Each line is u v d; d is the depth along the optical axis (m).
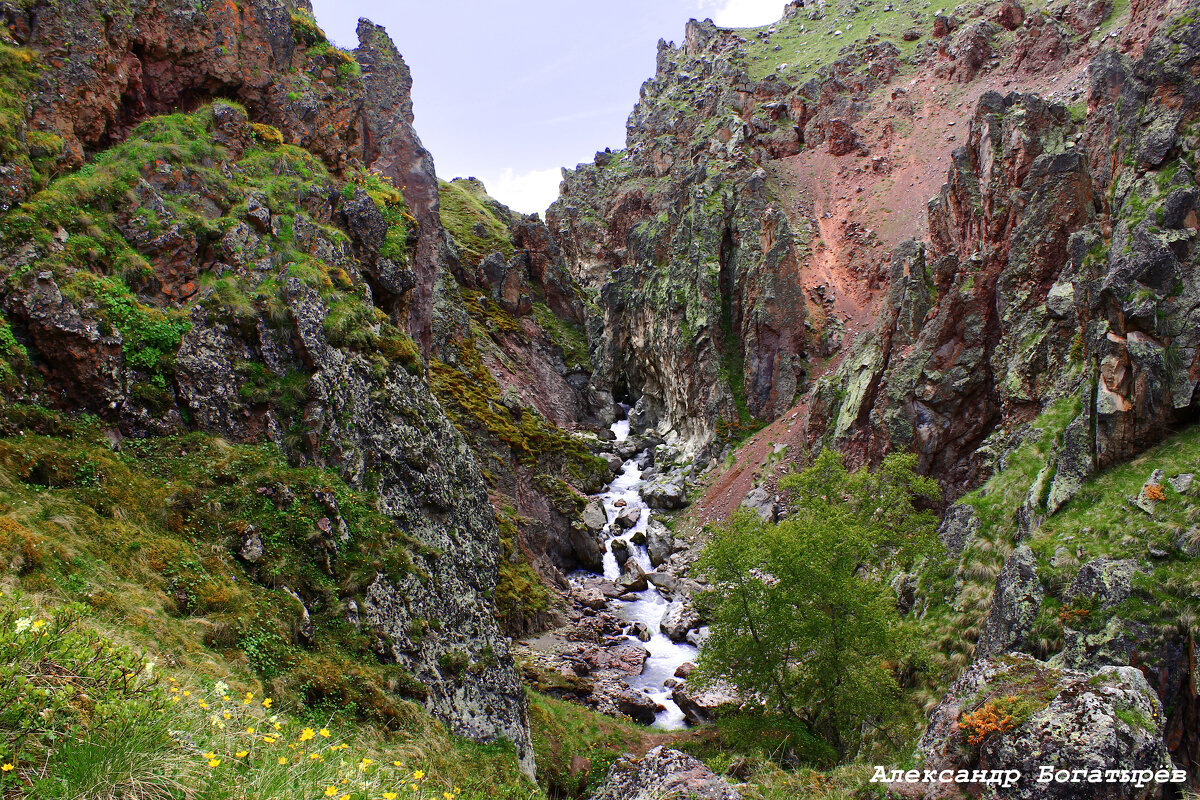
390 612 23.83
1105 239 33.59
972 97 103.44
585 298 128.62
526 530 61.00
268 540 21.19
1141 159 31.09
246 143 30.86
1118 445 26.41
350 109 39.00
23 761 6.90
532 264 118.62
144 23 28.53
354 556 23.53
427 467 31.14
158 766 7.55
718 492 75.50
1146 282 27.31
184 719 8.91
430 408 33.91
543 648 48.34
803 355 86.06
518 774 24.05
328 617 21.39
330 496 23.55
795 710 33.03
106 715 7.76
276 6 35.41
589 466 84.88
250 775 8.38
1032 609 24.45
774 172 109.38
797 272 87.06
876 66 118.25
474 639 28.23
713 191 101.19
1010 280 48.00
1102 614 22.23
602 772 31.67
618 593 61.19
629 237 116.19
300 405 25.39
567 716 36.00
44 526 15.83
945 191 60.31
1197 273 26.80
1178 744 19.66
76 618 9.87
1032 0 112.81
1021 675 14.74
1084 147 47.03
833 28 145.00
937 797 13.59
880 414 55.94
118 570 16.44
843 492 49.25
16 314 19.45
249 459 22.72
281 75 35.00
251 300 25.62
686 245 97.62
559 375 105.56
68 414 19.77
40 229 20.92
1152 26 68.75
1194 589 20.89
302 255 28.75
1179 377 25.77
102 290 21.45
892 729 27.55
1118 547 23.58
